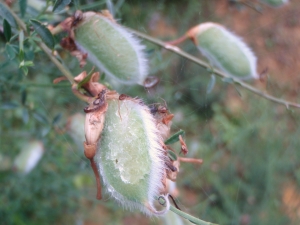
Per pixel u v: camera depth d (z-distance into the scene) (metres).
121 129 0.09
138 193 0.09
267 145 0.28
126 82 0.11
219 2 0.36
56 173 0.22
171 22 0.32
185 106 0.29
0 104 0.17
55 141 0.20
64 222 0.24
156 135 0.09
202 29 0.13
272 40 0.39
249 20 0.39
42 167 0.22
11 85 0.16
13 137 0.21
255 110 0.30
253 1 0.17
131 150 0.09
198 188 0.27
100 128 0.09
